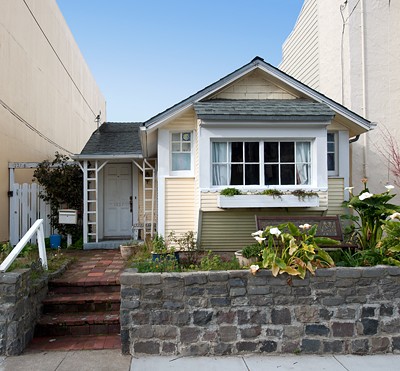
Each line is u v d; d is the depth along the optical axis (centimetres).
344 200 874
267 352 516
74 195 1142
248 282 523
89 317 593
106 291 667
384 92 1027
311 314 524
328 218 685
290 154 803
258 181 798
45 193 1154
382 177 1009
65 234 1145
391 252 580
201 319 514
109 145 1206
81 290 664
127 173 1208
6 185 1051
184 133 878
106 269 770
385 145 1016
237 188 784
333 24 1109
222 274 520
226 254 828
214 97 872
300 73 1354
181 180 868
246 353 515
